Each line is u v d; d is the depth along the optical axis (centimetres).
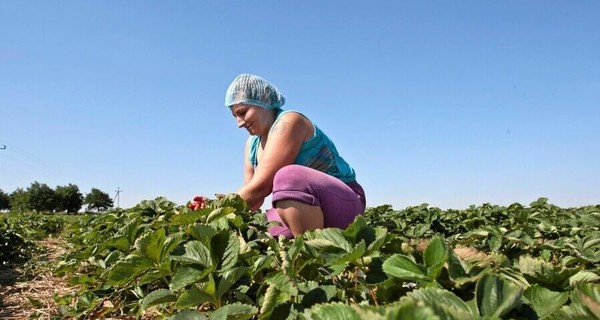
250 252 249
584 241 351
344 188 369
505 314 149
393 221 540
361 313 109
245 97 426
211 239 224
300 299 199
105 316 345
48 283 506
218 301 214
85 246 627
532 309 156
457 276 171
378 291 194
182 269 221
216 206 374
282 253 215
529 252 367
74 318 350
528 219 532
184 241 301
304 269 246
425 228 517
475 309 142
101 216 759
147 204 633
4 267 662
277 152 393
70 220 2278
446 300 141
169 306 302
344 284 232
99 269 391
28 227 1312
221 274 216
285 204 342
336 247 220
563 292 157
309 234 237
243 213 382
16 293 456
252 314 189
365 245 198
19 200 10612
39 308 398
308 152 404
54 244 1069
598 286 161
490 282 146
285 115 400
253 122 433
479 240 396
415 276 172
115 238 367
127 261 253
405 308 82
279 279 202
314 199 341
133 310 309
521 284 169
